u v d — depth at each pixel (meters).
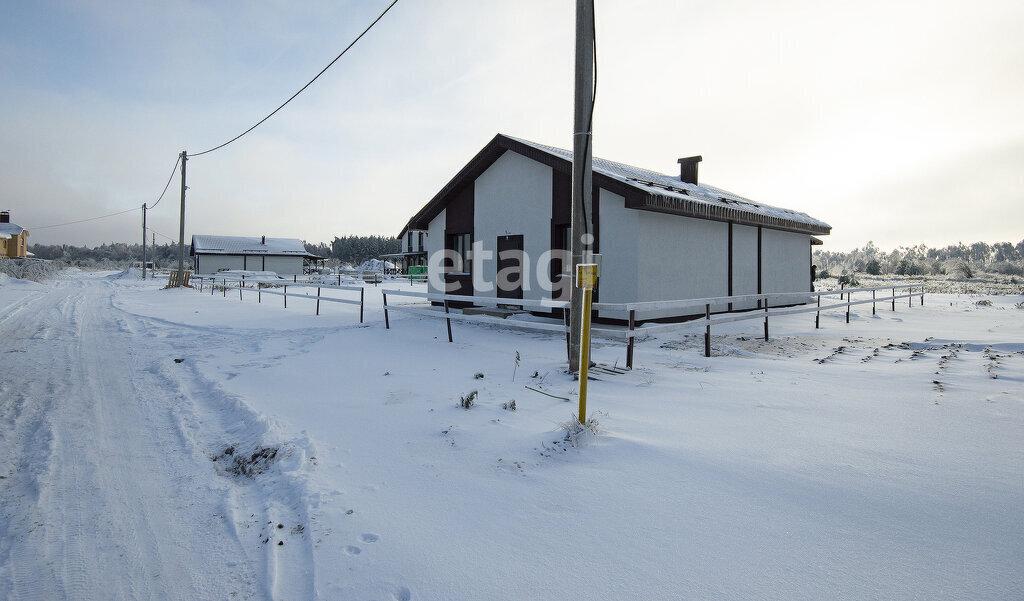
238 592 2.43
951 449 3.64
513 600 2.20
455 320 13.44
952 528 2.61
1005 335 10.16
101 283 38.56
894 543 2.50
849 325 12.54
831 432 4.06
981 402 4.80
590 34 6.13
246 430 4.69
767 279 16.73
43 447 4.34
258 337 10.45
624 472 3.41
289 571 2.53
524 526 2.81
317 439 4.28
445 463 3.69
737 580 2.27
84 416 5.20
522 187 14.04
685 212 12.15
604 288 12.20
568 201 12.89
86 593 2.46
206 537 2.94
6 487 3.61
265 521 3.06
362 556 2.59
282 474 3.64
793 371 6.52
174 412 5.34
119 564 2.70
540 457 3.72
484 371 6.79
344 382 6.34
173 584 2.52
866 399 5.02
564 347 9.02
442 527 2.84
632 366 6.81
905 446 3.72
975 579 2.21
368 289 31.64
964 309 16.55
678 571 2.35
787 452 3.65
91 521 3.14
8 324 12.70
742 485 3.17
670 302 7.22
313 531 2.83
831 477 3.23
